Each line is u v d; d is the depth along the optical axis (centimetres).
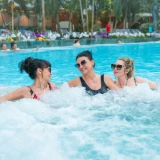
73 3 2288
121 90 353
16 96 322
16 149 211
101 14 2773
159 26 2738
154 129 250
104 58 1010
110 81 358
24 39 1580
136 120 272
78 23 2677
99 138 233
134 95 342
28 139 226
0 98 317
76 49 1362
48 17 2306
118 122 268
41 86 332
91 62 351
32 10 2338
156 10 2591
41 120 274
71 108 307
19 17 2509
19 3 2269
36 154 204
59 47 1472
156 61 916
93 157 202
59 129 252
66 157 203
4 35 1563
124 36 2016
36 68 322
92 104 318
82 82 359
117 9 2495
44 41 1448
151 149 212
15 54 1132
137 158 199
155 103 319
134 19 2975
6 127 250
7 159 198
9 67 798
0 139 225
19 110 291
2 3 2273
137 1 2658
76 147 217
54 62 902
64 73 693
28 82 588
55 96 330
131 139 230
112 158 200
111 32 2150
